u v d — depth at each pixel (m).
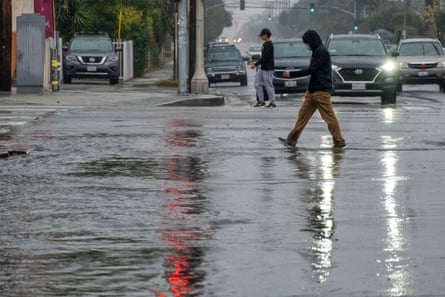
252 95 62.06
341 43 53.28
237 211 18.92
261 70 47.38
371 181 22.78
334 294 12.81
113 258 14.96
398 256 14.95
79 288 13.19
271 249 15.54
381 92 51.16
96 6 87.94
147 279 13.65
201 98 49.00
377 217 18.22
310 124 36.72
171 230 17.12
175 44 78.50
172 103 48.03
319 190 21.47
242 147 29.36
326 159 26.73
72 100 48.03
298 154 27.83
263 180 22.95
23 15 50.88
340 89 51.19
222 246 15.79
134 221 17.95
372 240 16.14
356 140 31.30
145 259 14.88
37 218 18.27
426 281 13.43
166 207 19.41
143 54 93.00
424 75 67.31
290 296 12.74
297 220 17.98
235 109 45.34
